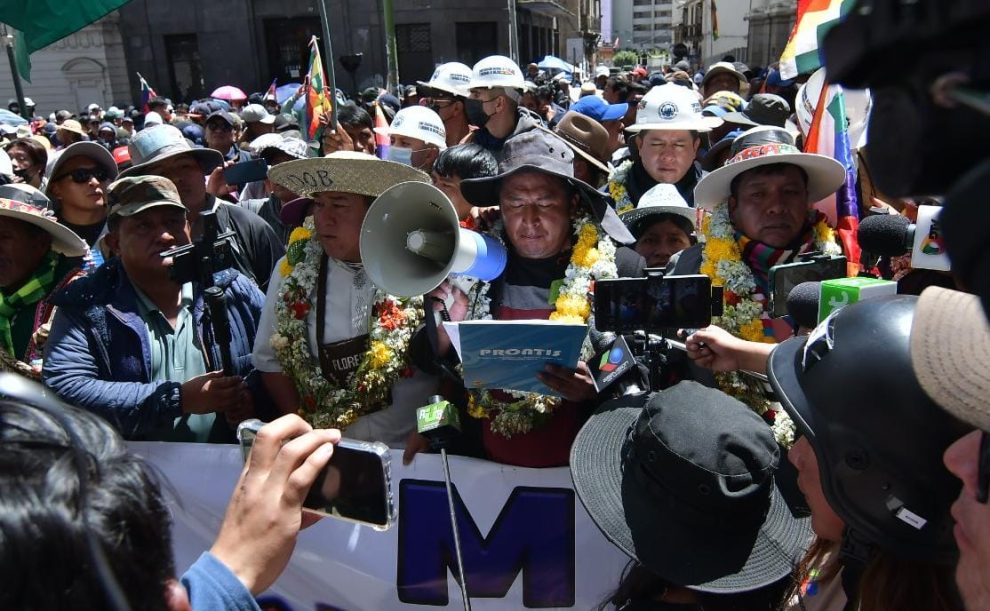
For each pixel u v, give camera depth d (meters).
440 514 2.25
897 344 1.01
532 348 1.87
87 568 0.67
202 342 2.56
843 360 1.06
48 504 0.66
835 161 2.26
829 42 0.44
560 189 2.25
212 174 4.89
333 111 4.50
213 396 2.28
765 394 2.16
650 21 75.50
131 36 24.03
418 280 2.06
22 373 2.46
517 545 2.21
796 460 1.27
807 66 3.54
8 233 2.89
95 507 0.70
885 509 1.01
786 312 1.93
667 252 3.12
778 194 2.29
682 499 1.43
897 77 0.41
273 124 9.30
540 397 2.16
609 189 4.46
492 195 2.40
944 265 1.64
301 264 2.49
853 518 1.05
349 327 2.43
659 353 1.89
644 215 3.13
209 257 2.23
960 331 0.75
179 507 2.34
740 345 1.85
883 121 0.43
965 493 0.81
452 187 2.97
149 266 2.47
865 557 1.16
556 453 2.20
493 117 5.10
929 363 0.76
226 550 1.02
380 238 2.06
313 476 1.08
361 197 2.39
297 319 2.46
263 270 3.62
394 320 2.38
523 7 26.94
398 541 2.25
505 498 2.21
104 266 2.56
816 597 1.37
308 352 2.46
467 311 2.31
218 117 7.68
